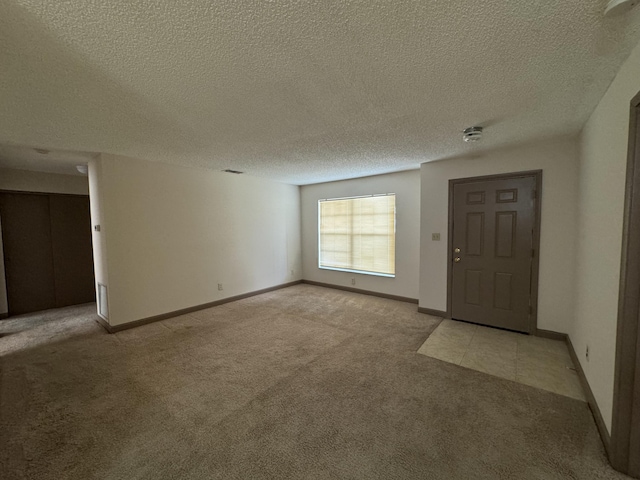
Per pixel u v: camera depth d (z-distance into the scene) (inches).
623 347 59.6
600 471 60.8
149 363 110.2
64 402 86.7
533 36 52.6
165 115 88.4
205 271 180.1
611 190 70.9
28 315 173.8
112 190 139.8
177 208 165.6
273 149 129.4
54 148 126.4
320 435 72.1
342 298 201.5
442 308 159.6
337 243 226.8
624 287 59.4
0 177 168.7
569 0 43.7
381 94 75.9
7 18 45.0
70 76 64.3
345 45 54.6
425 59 59.9
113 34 49.9
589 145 95.1
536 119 96.6
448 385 93.4
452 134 110.7
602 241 77.2
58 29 48.1
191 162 156.5
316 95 76.1
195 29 49.1
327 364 108.0
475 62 61.5
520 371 101.7
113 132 103.9
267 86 70.6
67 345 127.3
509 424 75.2
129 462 64.5
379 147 127.4
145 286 153.0
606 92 75.5
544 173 126.3
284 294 213.8
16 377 101.4
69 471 62.1
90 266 205.3
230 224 193.6
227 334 138.0
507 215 136.6
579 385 93.0
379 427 74.7
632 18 47.3
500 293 140.6
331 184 225.9
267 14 45.7
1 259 168.7
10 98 75.0
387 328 143.9
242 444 69.4
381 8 44.7
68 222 195.3
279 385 94.4
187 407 83.7
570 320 121.7
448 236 154.6
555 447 67.4
